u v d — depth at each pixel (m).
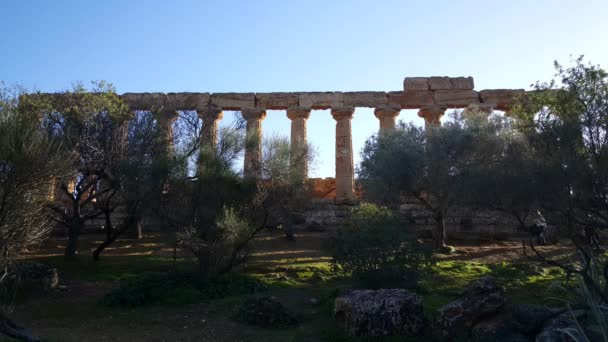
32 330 11.84
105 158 21.64
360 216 16.22
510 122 23.77
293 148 20.89
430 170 24.03
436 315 11.27
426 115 33.94
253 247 18.62
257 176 18.84
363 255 15.02
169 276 16.59
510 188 11.71
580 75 17.23
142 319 13.12
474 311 10.56
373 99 34.19
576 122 12.27
